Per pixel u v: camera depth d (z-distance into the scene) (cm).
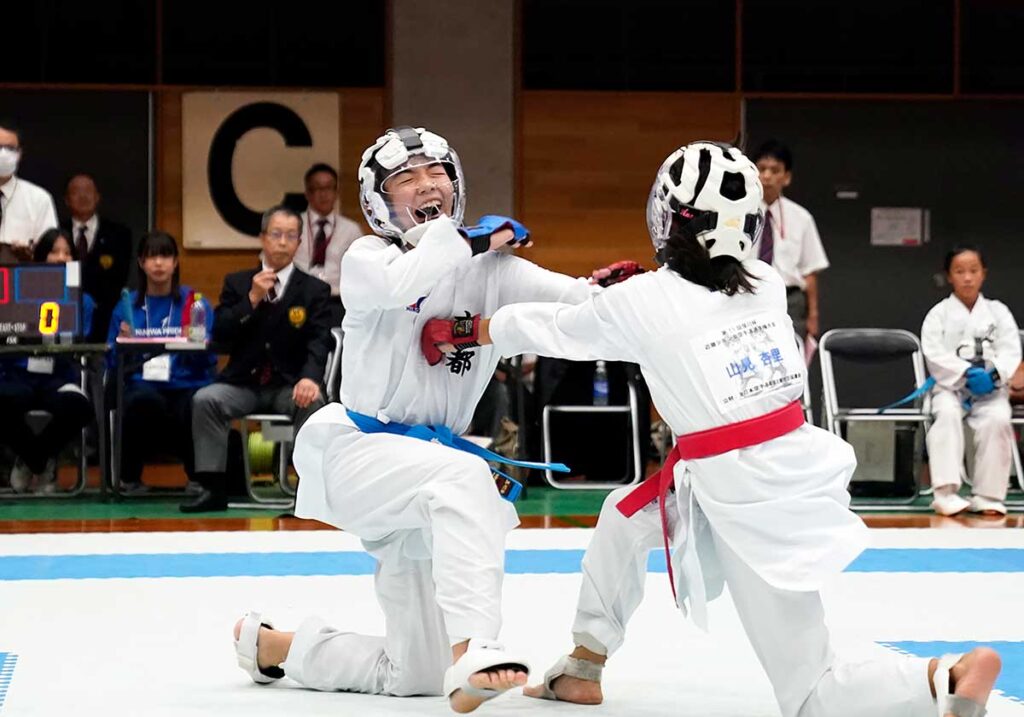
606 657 652
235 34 2256
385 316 660
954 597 951
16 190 1712
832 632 818
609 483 1791
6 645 783
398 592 652
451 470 618
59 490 1700
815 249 1711
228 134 2252
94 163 2241
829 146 2320
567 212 2306
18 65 2233
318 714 617
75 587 993
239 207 2255
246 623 687
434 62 2256
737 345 580
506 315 632
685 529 588
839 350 1653
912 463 1664
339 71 2270
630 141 2309
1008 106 2322
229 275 1564
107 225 1892
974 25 2319
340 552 1185
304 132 2261
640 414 1792
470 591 592
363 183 675
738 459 566
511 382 1761
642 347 593
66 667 723
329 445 667
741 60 2316
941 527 1416
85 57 2242
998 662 510
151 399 1650
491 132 2273
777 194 1664
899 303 2322
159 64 2244
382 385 659
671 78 2312
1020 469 1734
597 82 2302
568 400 1777
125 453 1672
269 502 1573
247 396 1546
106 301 1881
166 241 1656
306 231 1934
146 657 750
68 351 1531
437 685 661
